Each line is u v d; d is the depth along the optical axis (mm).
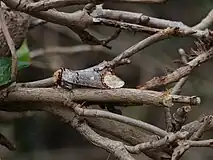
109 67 470
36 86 485
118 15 511
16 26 543
